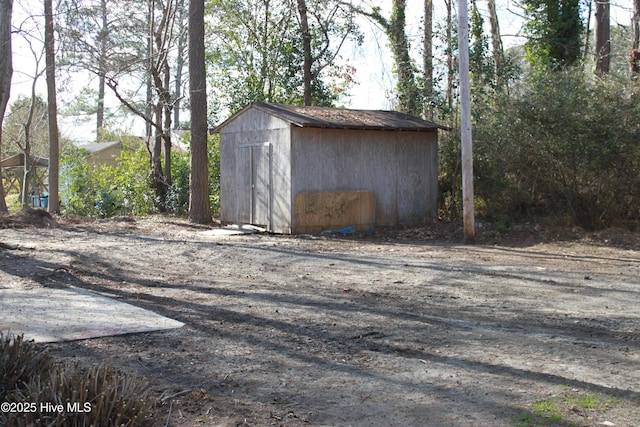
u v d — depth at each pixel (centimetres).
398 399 468
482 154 1650
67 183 2606
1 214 1906
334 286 923
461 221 1633
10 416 342
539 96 1526
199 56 1989
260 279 990
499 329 665
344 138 1666
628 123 1438
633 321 689
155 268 1098
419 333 649
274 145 1647
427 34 2159
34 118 3997
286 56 2503
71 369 496
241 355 571
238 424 421
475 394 477
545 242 1385
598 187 1492
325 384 498
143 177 2472
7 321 661
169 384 493
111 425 358
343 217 1667
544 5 2066
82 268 1062
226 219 1845
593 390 483
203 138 1998
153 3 2175
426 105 2008
